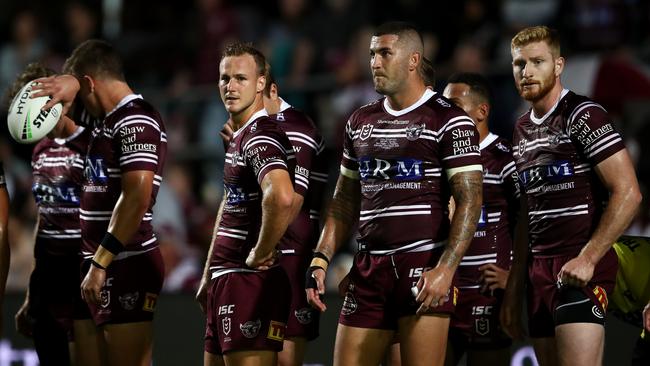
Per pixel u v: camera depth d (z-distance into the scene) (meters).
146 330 20.64
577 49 36.28
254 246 19.16
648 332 20.00
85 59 20.27
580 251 19.41
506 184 22.08
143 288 20.52
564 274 18.94
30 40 46.91
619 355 23.42
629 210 18.88
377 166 19.00
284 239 21.42
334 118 38.03
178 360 25.06
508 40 37.16
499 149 22.11
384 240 18.94
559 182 19.72
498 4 38.81
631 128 31.80
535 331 20.42
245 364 19.09
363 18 41.09
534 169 20.02
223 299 19.30
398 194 18.86
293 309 21.31
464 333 22.12
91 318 21.23
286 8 42.84
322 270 19.56
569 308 19.22
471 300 22.02
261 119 19.39
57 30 47.28
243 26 43.59
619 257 20.42
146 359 20.70
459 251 18.30
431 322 18.62
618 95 32.53
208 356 19.84
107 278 20.34
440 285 18.11
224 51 19.78
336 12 41.34
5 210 21.61
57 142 21.84
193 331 25.05
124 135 19.91
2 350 25.83
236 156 19.34
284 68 41.19
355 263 19.50
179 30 45.66
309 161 21.38
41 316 22.33
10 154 37.66
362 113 19.55
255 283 19.17
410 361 18.75
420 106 18.89
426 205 18.80
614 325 23.50
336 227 19.94
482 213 21.98
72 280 21.91
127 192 19.70
